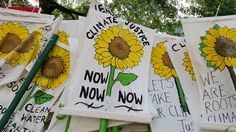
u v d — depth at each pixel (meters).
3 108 2.07
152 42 2.16
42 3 7.18
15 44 2.19
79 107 1.88
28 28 2.22
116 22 2.11
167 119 2.04
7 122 1.95
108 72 2.00
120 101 1.96
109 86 1.97
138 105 1.97
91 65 1.98
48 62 2.15
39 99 2.09
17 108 2.05
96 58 2.00
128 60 2.07
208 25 2.19
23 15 2.23
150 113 1.94
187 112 2.07
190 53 2.15
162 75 2.16
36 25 2.22
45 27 2.20
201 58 2.13
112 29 2.08
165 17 8.52
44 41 2.16
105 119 1.91
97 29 2.05
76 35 2.27
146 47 2.14
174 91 2.12
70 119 1.99
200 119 2.05
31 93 2.09
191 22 2.20
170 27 8.51
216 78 2.10
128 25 2.13
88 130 1.95
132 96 1.99
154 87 2.12
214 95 2.08
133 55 2.09
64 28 2.27
